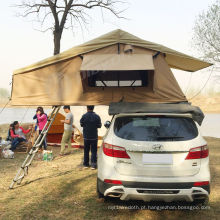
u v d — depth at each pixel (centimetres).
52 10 1384
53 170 674
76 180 579
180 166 368
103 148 401
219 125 2912
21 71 586
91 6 1437
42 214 404
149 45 584
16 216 396
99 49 577
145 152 372
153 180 365
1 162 769
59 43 1413
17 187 532
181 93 594
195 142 376
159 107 427
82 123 686
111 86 586
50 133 1195
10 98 588
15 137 917
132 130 389
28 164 570
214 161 812
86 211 416
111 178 377
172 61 682
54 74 588
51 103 586
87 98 584
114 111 409
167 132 380
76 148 1039
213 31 1734
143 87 583
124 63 543
